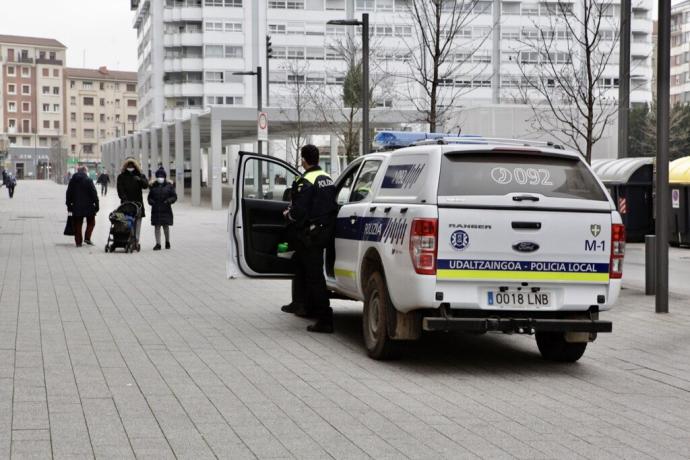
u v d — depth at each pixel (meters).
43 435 5.54
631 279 16.36
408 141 18.53
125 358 8.15
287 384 7.23
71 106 168.00
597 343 9.57
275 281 14.80
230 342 9.16
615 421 6.28
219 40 91.31
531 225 7.66
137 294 12.82
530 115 29.73
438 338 9.88
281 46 91.19
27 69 160.25
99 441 5.44
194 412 6.22
